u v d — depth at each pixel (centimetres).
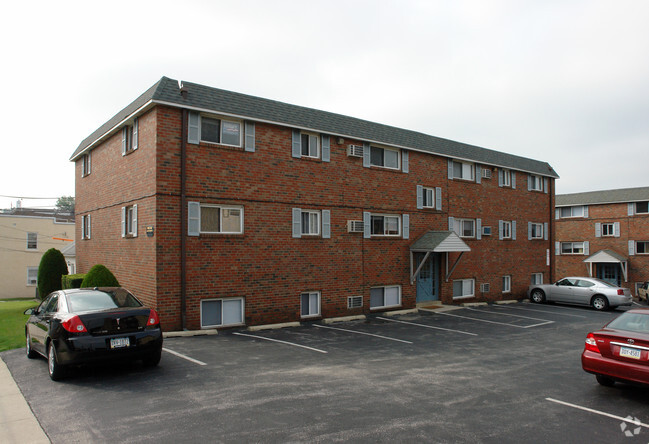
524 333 1373
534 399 710
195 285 1281
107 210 1578
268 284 1429
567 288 2239
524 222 2450
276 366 897
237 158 1374
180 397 681
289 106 1541
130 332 789
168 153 1249
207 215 1332
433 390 749
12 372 827
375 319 1609
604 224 3547
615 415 639
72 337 739
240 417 600
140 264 1309
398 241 1812
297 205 1506
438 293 2006
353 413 626
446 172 2027
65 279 1702
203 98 1318
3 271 3406
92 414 606
